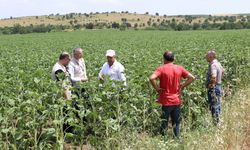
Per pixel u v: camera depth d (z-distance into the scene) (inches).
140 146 354.3
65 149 378.0
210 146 347.3
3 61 961.5
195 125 448.1
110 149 369.4
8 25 5944.9
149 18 6648.6
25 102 352.2
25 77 478.0
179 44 1708.9
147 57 892.0
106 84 405.4
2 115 353.1
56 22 6294.3
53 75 458.0
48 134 343.9
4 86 446.0
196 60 758.5
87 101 399.9
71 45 2028.8
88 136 393.1
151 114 445.7
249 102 490.6
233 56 761.0
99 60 863.1
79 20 6505.9
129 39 2581.2
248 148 371.2
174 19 6284.5
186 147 350.6
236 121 413.7
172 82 416.2
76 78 478.0
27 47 1956.2
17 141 349.1
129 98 414.3
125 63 758.5
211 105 474.0
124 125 406.0
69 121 357.4
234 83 685.3
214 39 2053.4
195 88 503.2
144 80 477.4
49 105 362.6
